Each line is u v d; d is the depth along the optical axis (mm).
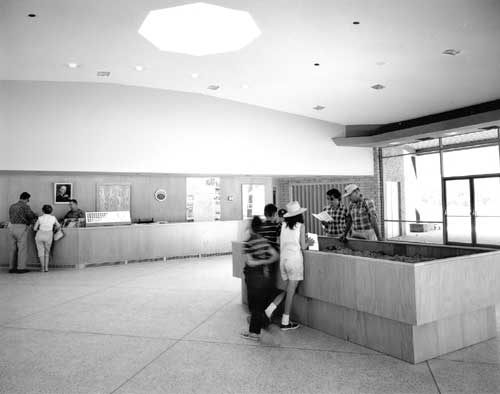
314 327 4996
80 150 9875
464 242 11250
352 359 3949
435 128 10211
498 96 9320
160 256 10844
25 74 9117
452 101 9789
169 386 3412
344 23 6047
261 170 11586
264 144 11648
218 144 11141
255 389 3330
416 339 3820
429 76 8109
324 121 12359
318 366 3785
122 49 7508
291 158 11953
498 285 4371
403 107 10461
